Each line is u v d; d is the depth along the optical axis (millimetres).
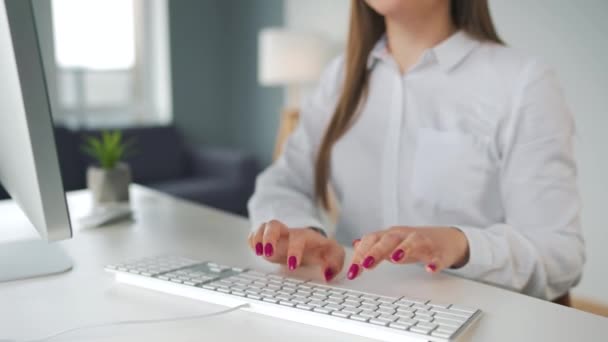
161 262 838
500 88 1109
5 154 795
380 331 603
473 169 1131
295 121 4172
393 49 1244
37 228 708
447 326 604
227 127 5309
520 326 651
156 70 4926
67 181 3967
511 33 3281
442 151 1158
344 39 4266
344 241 1310
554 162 1013
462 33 1186
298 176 1359
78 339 608
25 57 608
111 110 4715
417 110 1204
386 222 1236
